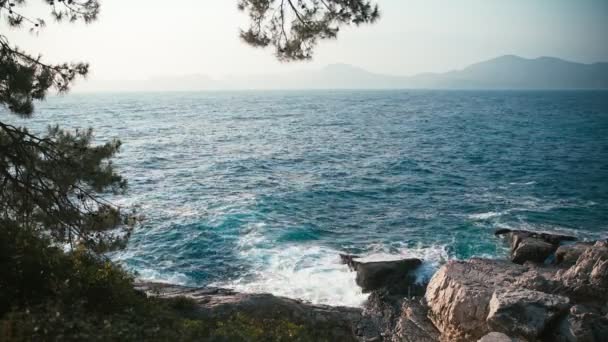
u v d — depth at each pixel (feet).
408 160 186.19
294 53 38.22
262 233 93.91
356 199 125.39
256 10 36.94
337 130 304.30
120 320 30.04
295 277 74.33
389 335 58.18
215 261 80.43
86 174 37.55
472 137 267.39
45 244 35.65
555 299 50.67
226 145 226.38
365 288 71.05
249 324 39.55
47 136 37.86
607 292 54.08
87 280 33.71
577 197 126.72
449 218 107.04
